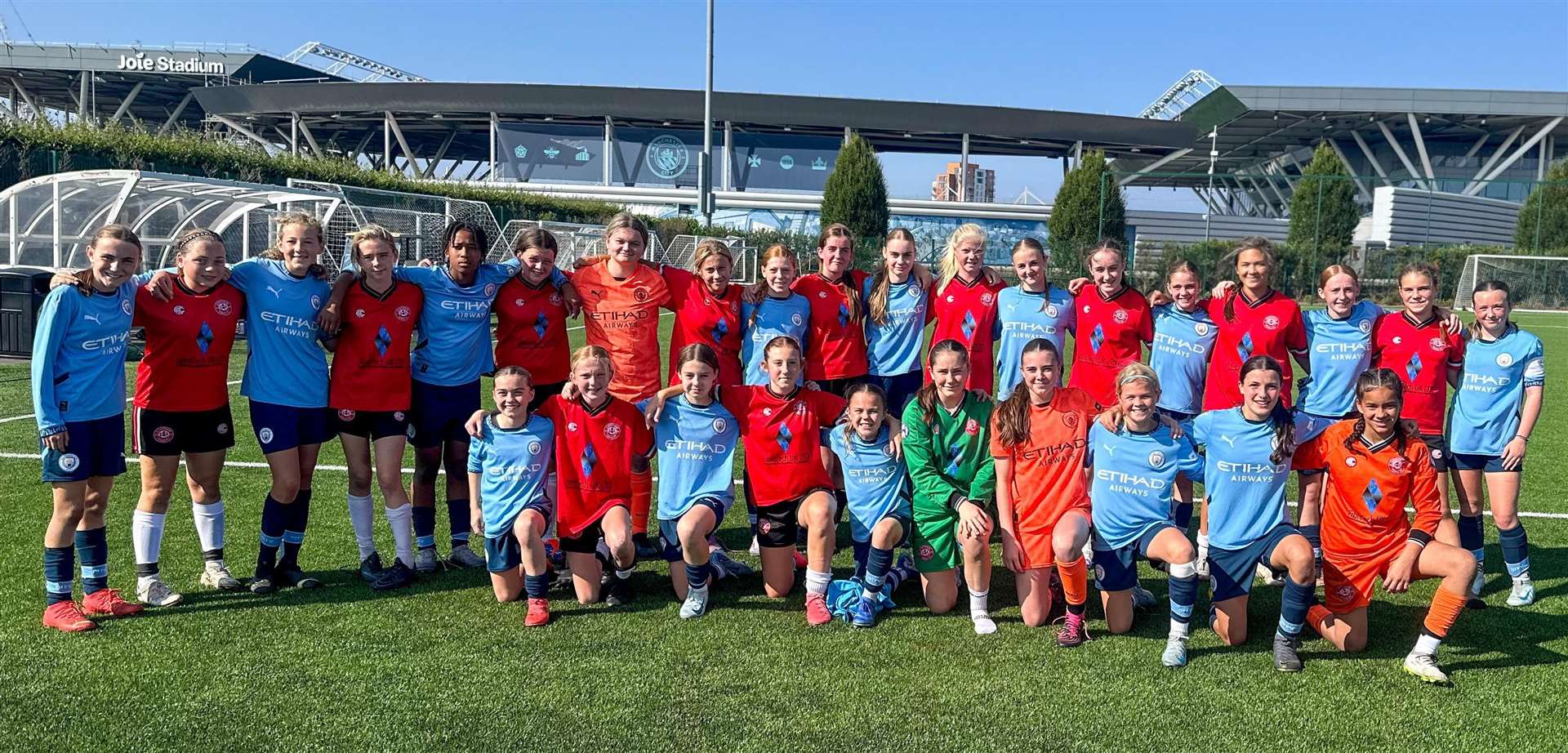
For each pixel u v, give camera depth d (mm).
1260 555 3502
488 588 4191
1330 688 3246
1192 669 3400
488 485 3969
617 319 4875
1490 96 46344
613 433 4031
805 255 32688
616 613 3918
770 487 4039
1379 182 51938
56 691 3086
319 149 48250
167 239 13781
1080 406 3855
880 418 3900
